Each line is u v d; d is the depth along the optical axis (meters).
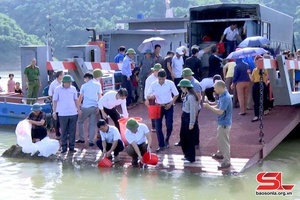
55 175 9.91
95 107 11.35
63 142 11.23
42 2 78.81
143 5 69.06
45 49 16.95
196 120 10.13
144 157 10.13
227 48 16.77
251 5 16.66
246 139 11.17
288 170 10.38
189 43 17.53
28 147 11.31
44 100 15.38
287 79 13.20
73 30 67.81
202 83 13.89
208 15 17.77
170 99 10.70
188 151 10.05
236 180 9.34
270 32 18.58
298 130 14.69
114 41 19.44
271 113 13.49
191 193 8.67
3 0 85.69
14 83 19.22
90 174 9.94
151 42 16.41
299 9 69.75
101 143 10.64
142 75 15.04
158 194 8.64
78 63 14.12
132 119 9.98
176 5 66.19
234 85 13.37
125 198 8.48
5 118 16.09
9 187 9.16
